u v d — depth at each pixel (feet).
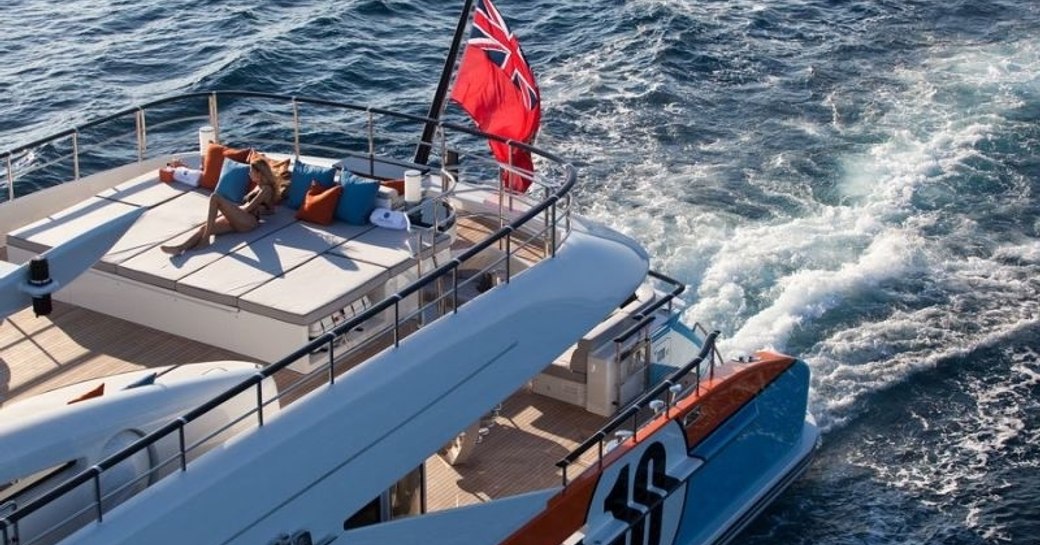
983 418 66.18
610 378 51.55
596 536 48.65
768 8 126.21
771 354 57.98
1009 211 86.94
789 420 59.16
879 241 82.12
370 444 39.86
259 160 50.08
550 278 46.60
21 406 37.63
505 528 45.01
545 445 50.24
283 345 44.34
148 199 52.08
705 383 53.93
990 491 61.16
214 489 35.96
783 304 74.90
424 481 44.04
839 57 114.42
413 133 99.71
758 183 89.76
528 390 53.52
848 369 69.72
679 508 52.47
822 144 96.43
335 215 50.21
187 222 50.21
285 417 38.04
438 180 57.31
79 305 48.47
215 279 45.73
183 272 46.19
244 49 114.62
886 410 66.80
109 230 41.93
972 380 69.15
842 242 82.07
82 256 41.42
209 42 117.80
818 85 108.17
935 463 63.10
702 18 122.52
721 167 92.22
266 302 44.14
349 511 39.68
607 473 48.29
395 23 124.47
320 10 126.31
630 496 50.21
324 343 38.63
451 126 53.21
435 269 44.60
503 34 57.52
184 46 116.98
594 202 86.28
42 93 105.40
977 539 58.18
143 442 34.55
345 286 45.21
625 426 52.24
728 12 124.88
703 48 115.65
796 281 77.10
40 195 53.47
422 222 51.26
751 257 79.61
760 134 98.32
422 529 42.29
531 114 58.08
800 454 60.18
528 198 54.29
